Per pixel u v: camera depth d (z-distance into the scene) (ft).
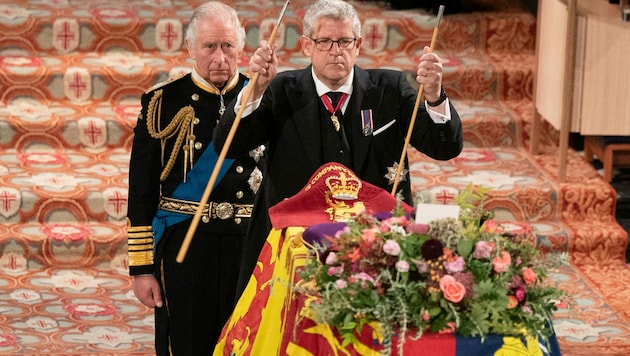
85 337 70.85
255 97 49.85
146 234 55.26
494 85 97.09
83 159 88.58
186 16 99.35
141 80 93.40
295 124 51.78
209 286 55.62
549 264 41.93
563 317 75.00
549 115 88.63
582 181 87.56
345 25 49.60
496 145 93.91
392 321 39.83
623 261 83.76
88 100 93.30
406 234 41.27
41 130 89.15
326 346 40.91
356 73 52.26
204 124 55.42
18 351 68.18
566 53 84.02
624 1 85.15
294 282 44.01
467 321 39.73
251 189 55.93
